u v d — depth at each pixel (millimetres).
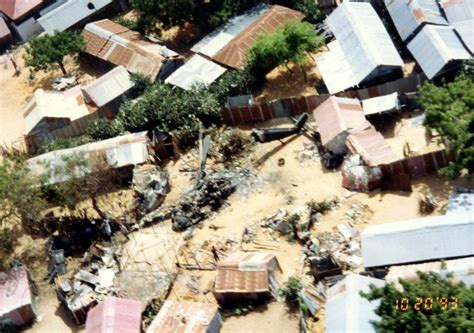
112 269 56219
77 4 85375
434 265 47000
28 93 80188
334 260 50500
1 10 88562
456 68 62312
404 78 62750
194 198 59625
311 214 55406
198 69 70812
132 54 75188
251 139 63781
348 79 64750
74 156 61219
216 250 55375
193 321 48531
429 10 67750
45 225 61375
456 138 52156
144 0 76125
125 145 64312
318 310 49000
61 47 78062
